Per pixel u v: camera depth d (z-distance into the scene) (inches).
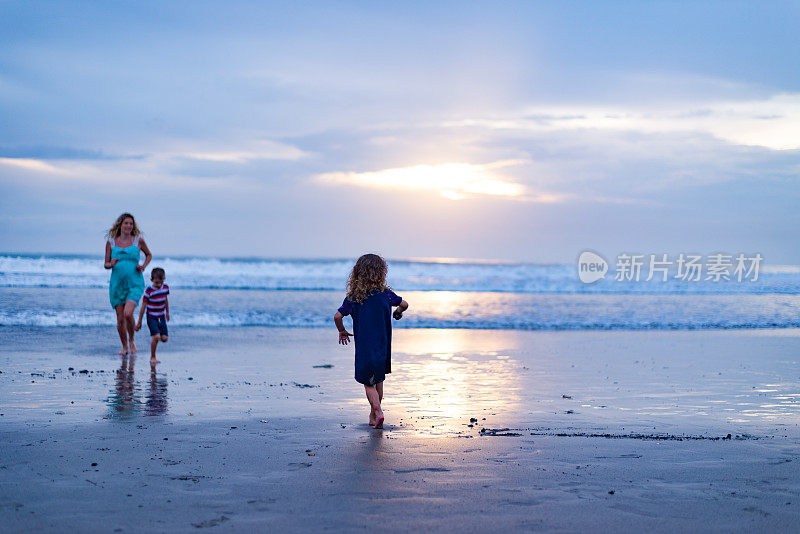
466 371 406.3
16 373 366.6
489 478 178.7
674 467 192.7
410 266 1478.8
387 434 235.3
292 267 1309.1
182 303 814.5
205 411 276.7
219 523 141.1
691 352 508.7
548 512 151.3
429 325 693.9
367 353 248.5
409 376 384.5
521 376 388.2
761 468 192.7
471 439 228.2
